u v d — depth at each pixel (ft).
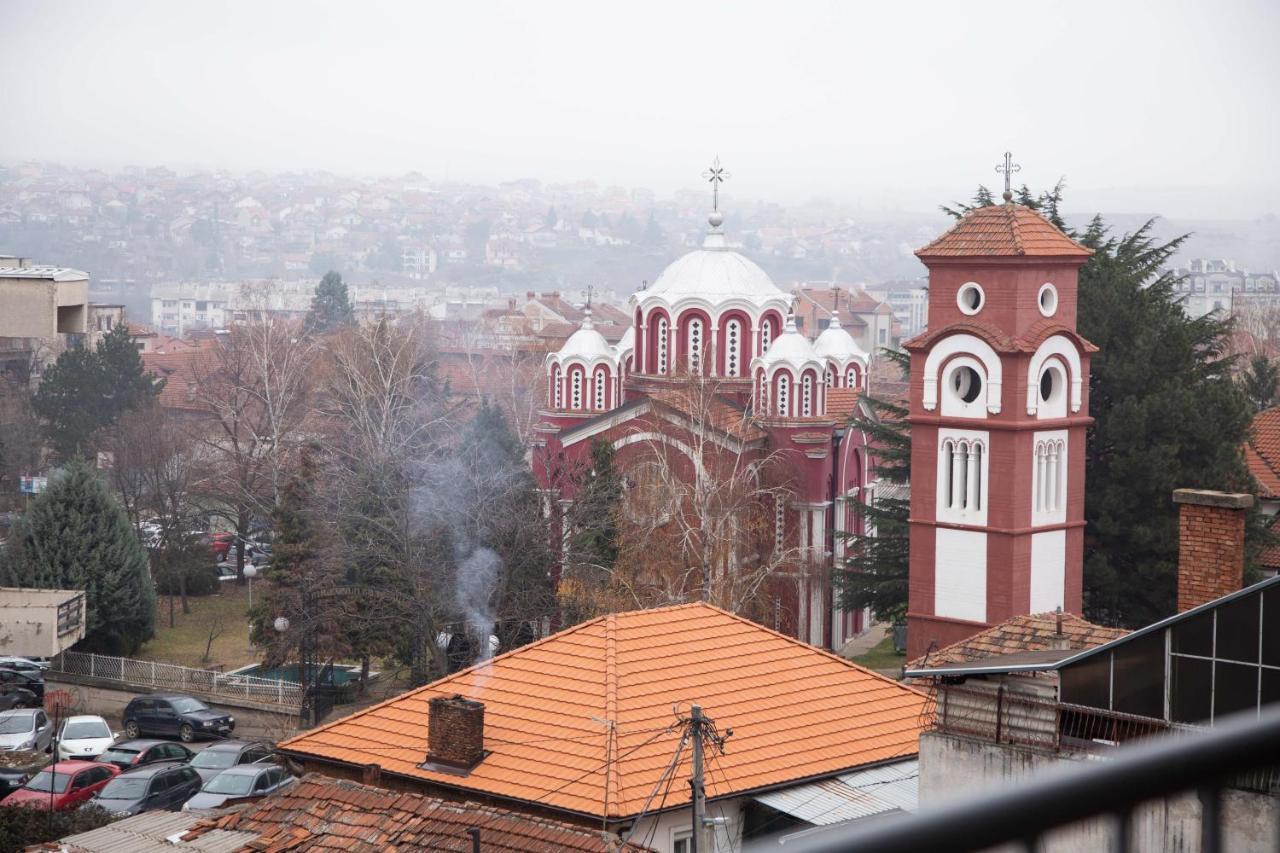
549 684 94.89
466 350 490.90
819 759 89.40
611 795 81.82
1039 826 13.69
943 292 178.70
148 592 230.89
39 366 442.91
